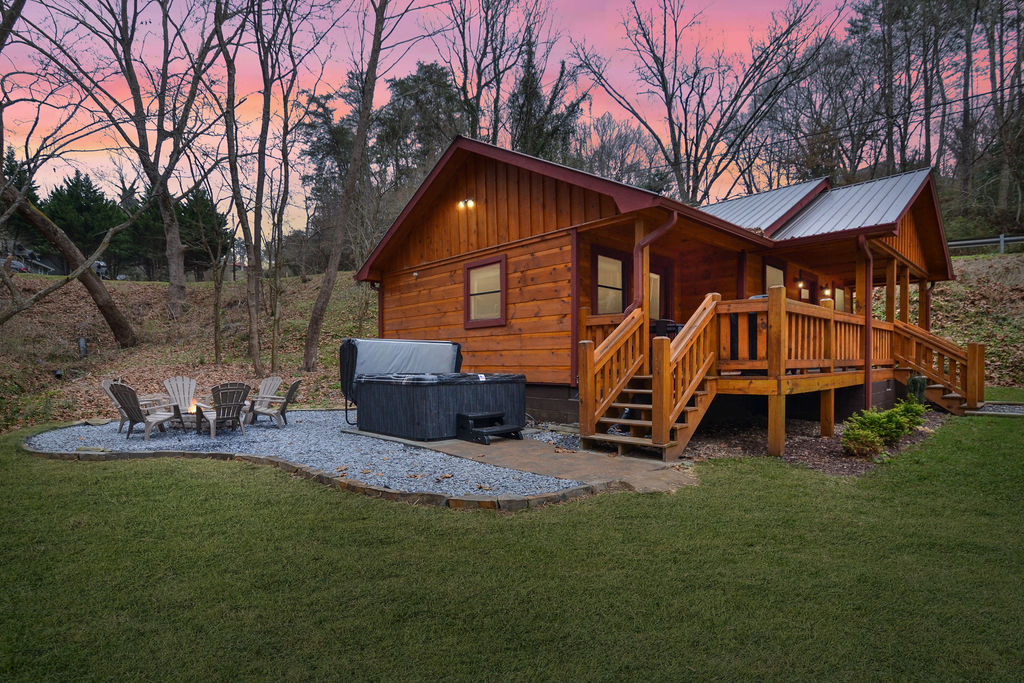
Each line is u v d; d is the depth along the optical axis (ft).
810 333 24.02
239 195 50.52
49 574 10.24
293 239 75.61
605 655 7.51
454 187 36.32
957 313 56.75
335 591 9.46
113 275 107.24
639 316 24.66
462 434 24.22
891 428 21.62
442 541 11.81
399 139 80.74
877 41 90.02
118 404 26.30
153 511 14.06
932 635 8.04
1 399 38.34
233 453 20.77
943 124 91.97
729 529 12.62
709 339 22.71
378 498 15.11
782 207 36.45
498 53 80.18
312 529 12.62
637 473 17.81
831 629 8.20
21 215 49.85
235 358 55.21
